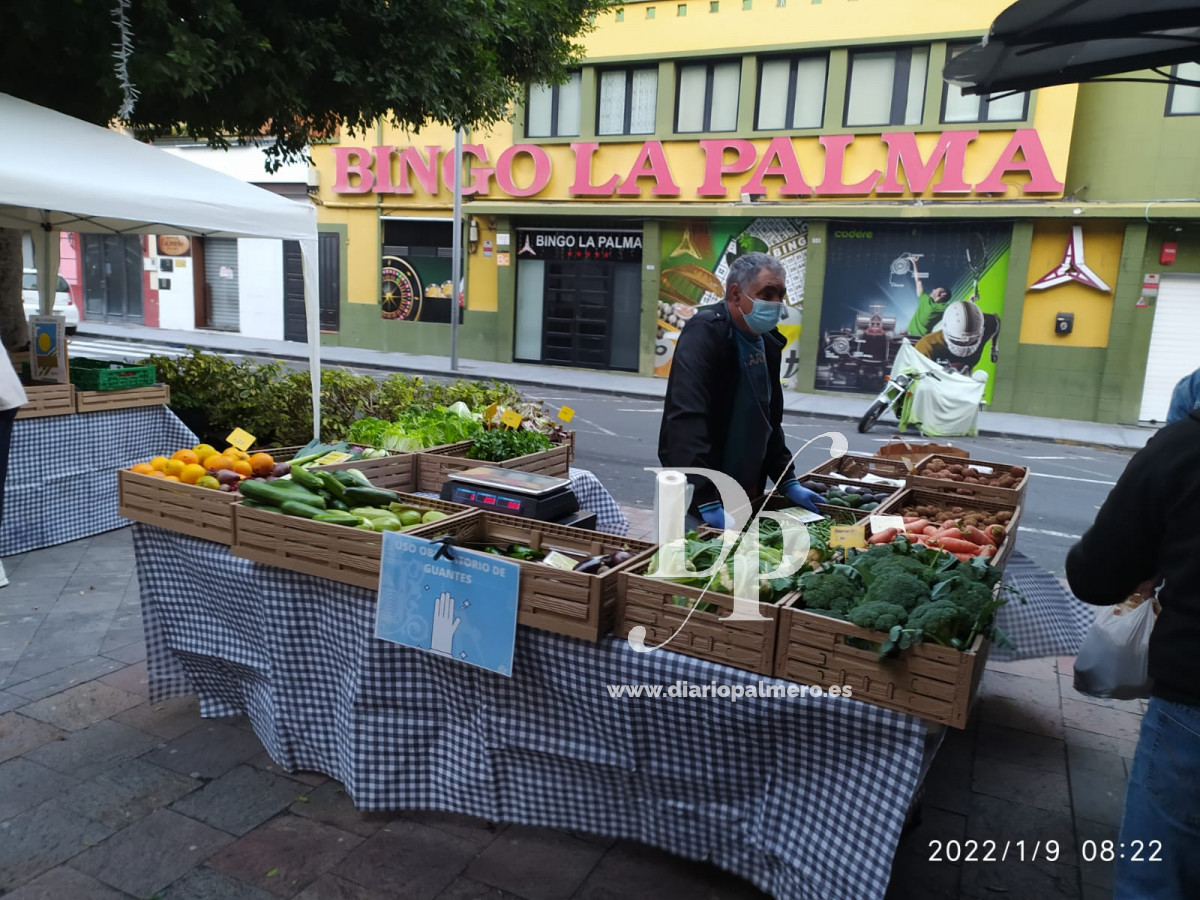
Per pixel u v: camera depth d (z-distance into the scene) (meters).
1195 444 1.73
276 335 20.70
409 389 6.87
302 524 2.68
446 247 18.28
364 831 2.67
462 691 2.60
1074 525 7.38
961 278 14.25
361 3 6.14
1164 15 2.74
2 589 4.52
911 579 2.10
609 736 2.39
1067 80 3.42
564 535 2.73
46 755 3.01
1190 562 1.72
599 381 15.93
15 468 5.01
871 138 14.52
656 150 15.93
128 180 4.91
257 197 5.67
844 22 14.31
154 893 2.36
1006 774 3.14
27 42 5.25
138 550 3.20
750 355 3.04
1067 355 13.77
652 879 2.50
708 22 15.22
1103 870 2.60
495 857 2.57
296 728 2.90
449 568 2.39
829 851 2.12
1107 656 3.08
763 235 15.53
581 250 17.14
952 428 12.10
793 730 2.16
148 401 5.87
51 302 7.32
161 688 3.30
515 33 7.98
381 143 18.31
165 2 5.05
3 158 4.36
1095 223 13.23
